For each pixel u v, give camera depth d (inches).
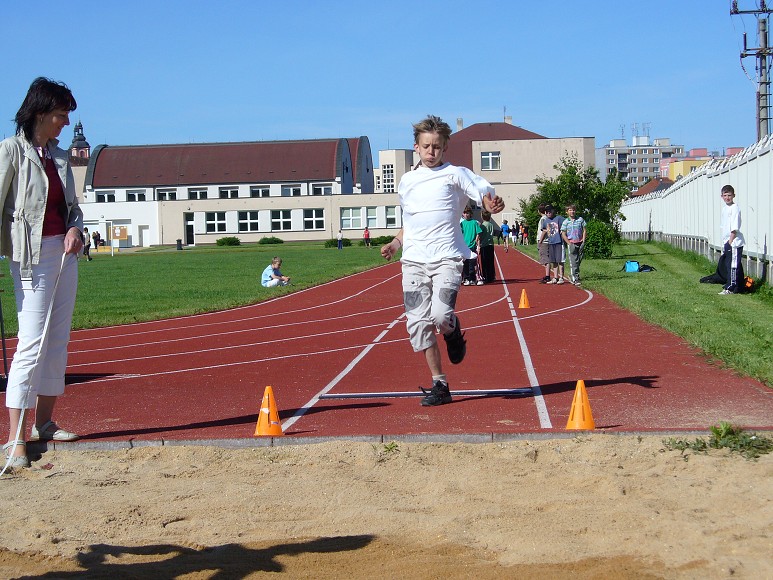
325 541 185.5
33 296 255.6
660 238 1897.1
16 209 251.6
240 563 175.0
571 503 201.3
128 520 201.8
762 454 233.5
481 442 258.1
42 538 191.2
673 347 441.4
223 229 3294.8
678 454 235.9
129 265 1785.2
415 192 300.7
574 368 391.2
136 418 313.1
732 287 719.1
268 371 418.6
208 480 232.7
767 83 1334.9
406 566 169.9
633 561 167.6
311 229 3260.3
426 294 304.7
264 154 3673.7
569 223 868.6
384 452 249.6
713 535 177.3
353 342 523.5
